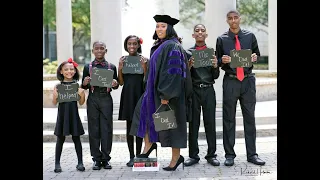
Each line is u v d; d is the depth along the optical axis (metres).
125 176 5.88
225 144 6.45
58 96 6.01
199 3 25.41
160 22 5.89
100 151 6.36
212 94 6.39
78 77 6.24
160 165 6.50
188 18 25.59
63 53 13.45
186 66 5.89
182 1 25.44
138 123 5.95
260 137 8.40
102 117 6.25
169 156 7.15
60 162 6.77
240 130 8.42
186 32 25.73
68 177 5.85
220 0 8.71
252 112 6.45
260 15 25.14
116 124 8.73
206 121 6.44
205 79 6.33
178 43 5.85
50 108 11.39
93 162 6.76
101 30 8.63
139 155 5.91
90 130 6.28
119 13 8.72
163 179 5.69
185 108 5.87
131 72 6.27
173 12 9.66
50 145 8.06
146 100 5.87
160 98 5.73
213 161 6.38
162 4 9.67
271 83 12.39
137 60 6.30
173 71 5.59
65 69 6.03
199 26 6.30
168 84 5.57
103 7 8.60
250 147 6.49
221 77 9.06
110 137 6.32
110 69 6.18
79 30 28.16
